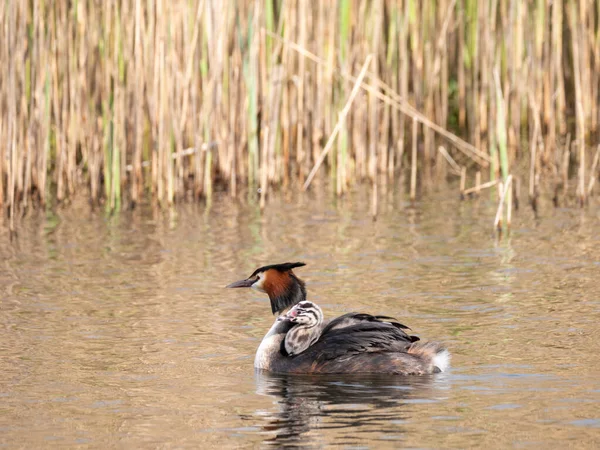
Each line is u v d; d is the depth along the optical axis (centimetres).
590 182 1880
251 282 1128
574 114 2770
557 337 1083
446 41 2520
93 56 2091
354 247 1573
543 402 873
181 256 1538
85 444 805
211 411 878
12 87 1800
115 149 1922
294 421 842
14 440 816
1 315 1229
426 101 2406
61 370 1009
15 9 1847
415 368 973
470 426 818
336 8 2148
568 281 1334
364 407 874
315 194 2034
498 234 1641
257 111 2153
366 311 1212
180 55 2016
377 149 2273
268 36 2052
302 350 1014
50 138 2267
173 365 1025
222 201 1980
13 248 1608
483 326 1136
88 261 1516
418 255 1511
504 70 2500
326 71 2162
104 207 1944
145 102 2178
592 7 2456
